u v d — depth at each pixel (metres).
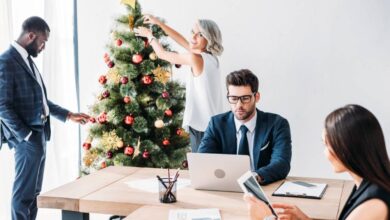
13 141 3.50
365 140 1.56
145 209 1.98
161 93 3.67
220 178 2.24
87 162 3.62
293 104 4.26
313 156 4.25
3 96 3.34
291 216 1.78
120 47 3.64
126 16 3.66
